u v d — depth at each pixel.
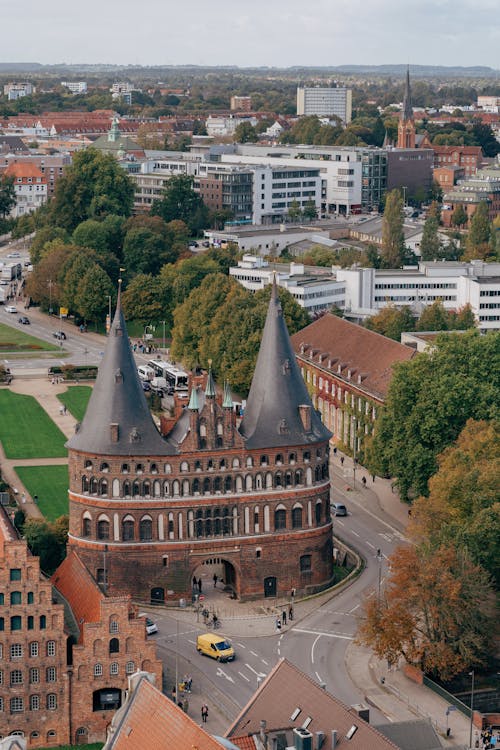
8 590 187.88
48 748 189.75
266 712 164.38
